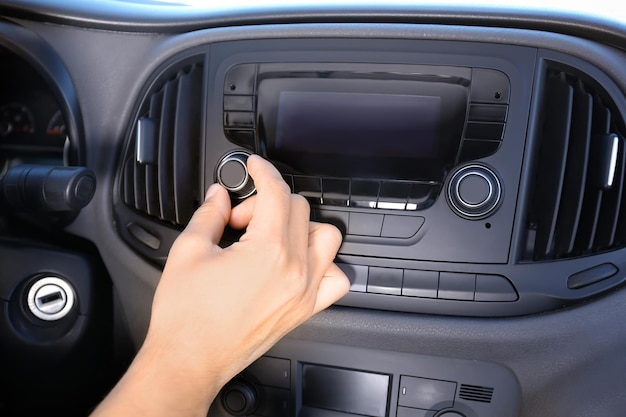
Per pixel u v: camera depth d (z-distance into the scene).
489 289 0.78
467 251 0.77
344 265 0.81
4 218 0.95
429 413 0.88
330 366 0.90
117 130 0.92
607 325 0.76
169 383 0.38
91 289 0.94
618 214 0.76
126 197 0.91
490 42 0.75
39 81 1.02
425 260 0.79
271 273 0.39
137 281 0.92
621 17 0.78
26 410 1.06
